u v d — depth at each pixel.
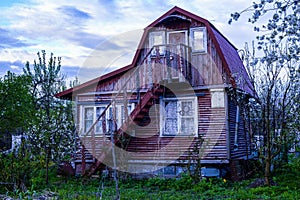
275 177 12.62
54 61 25.20
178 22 16.17
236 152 15.76
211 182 12.96
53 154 14.74
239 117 16.64
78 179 14.55
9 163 11.09
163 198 10.64
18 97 14.90
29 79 16.33
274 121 12.57
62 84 25.23
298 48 6.97
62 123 15.41
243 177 14.18
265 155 13.18
